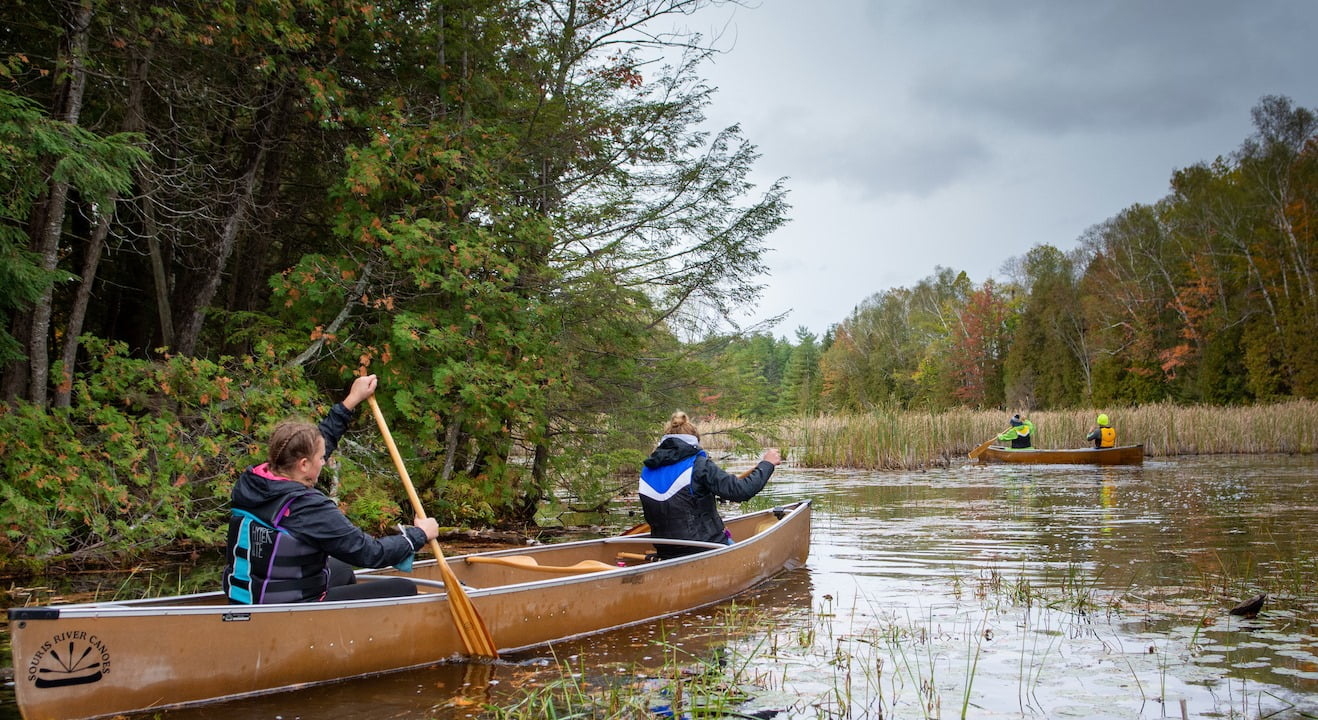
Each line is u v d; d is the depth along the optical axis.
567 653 4.27
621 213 10.66
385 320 8.58
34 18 7.98
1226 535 7.69
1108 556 6.75
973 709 3.37
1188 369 41.53
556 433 10.13
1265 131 40.09
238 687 3.53
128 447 6.58
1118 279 47.12
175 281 10.55
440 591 4.51
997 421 21.88
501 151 9.27
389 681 3.80
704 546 5.56
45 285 6.41
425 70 9.41
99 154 6.47
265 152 9.38
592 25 10.54
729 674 3.86
